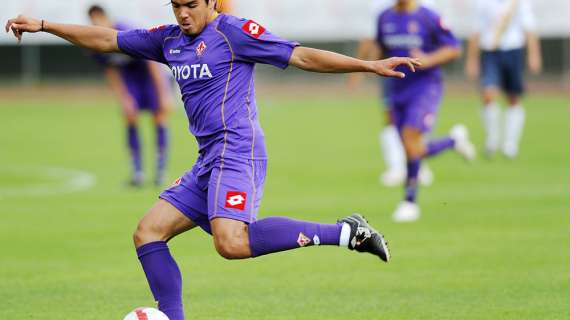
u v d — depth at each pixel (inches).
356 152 2564.0
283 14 4128.9
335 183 2036.2
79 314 1002.7
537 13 4101.9
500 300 1037.2
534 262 1231.5
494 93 2380.7
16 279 1184.2
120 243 1423.5
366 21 4146.2
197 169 874.1
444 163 2342.5
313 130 3088.1
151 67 1948.8
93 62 4419.3
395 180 2033.7
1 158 2522.1
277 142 2807.6
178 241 1449.3
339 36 4156.0
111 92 4343.0
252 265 1257.4
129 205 1786.4
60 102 4037.9
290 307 1024.9
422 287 1108.5
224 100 853.8
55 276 1200.2
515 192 1857.8
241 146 852.6
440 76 1635.1
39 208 1766.7
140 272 1221.7
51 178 2176.4
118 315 999.0
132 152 2020.2
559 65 4224.9
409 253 1309.1
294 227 833.5
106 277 1192.8
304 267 1238.3
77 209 1747.0
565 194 1817.2
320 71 844.0
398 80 1617.9
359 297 1066.1
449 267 1213.7
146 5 3983.8
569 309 991.6
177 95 3833.7
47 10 4001.0
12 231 1534.2
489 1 2365.9
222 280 1168.2
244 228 836.6
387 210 1679.4
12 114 3627.0
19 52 4387.3
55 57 4414.4
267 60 850.1
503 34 2365.9
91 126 3233.3
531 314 974.4
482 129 3016.7
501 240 1386.6
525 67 4266.7
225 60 852.0
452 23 4089.6
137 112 2001.7
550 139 2731.3
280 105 3927.2
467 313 984.3
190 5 841.5
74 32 899.4
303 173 2196.1
